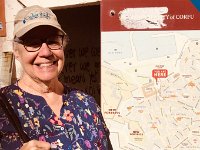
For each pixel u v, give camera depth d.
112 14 2.24
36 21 1.36
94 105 1.57
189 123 2.21
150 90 2.24
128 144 2.27
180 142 2.22
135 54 2.24
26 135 1.31
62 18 4.12
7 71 2.89
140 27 2.22
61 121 1.42
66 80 4.13
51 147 1.35
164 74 2.22
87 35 4.04
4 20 2.92
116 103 2.28
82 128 1.45
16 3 2.89
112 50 2.26
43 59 1.39
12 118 1.30
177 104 2.21
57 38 1.42
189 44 2.19
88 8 4.02
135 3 2.22
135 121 2.26
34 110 1.38
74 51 4.11
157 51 2.22
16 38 1.38
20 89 1.42
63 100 1.50
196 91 2.20
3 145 1.29
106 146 1.53
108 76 2.28
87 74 4.03
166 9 2.19
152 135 2.24
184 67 2.20
